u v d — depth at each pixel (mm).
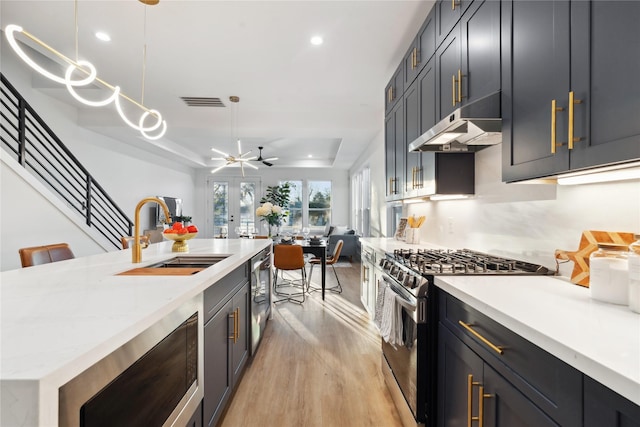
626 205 1091
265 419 1742
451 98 1828
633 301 896
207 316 1411
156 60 3127
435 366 1448
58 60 3186
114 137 5465
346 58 3062
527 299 1036
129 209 6121
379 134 5102
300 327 3127
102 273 1422
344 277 5520
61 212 3119
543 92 1079
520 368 843
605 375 577
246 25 2523
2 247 2568
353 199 8812
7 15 2402
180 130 5016
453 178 2145
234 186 9500
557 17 1011
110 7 2307
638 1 750
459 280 1327
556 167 1016
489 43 1438
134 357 814
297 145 7199
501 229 1839
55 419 559
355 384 2098
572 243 1328
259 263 2627
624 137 781
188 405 1179
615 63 808
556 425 710
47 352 615
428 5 2279
